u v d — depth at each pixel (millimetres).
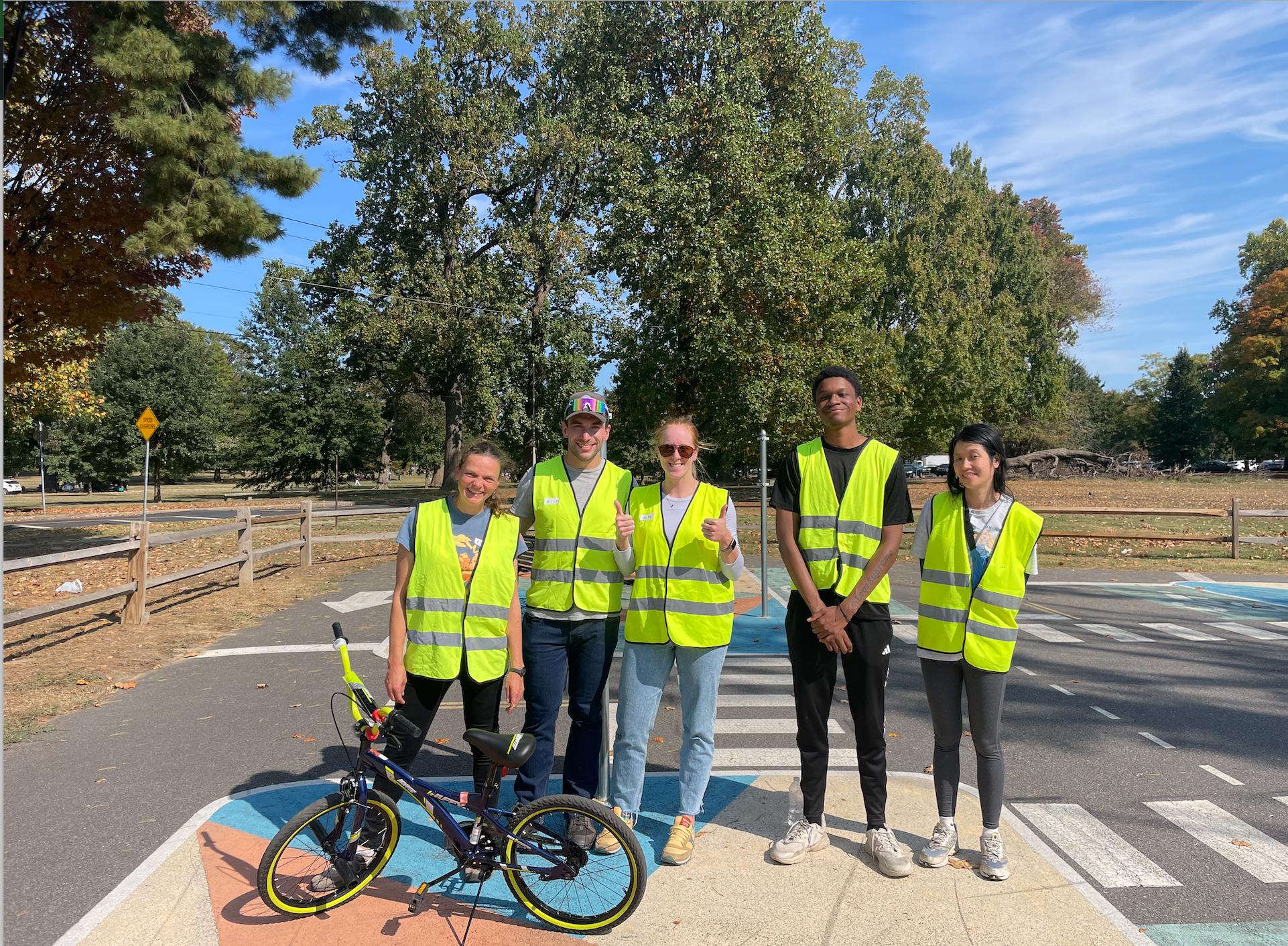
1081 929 3098
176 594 10508
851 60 35219
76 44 12125
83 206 12734
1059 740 5375
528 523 3967
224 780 4578
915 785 4574
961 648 3527
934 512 3676
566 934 3107
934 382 34375
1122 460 59719
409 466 61000
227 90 11852
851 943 3002
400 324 28156
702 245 20516
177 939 3029
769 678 6891
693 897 3324
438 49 30172
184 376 43594
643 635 3752
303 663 7285
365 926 3146
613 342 30578
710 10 22141
